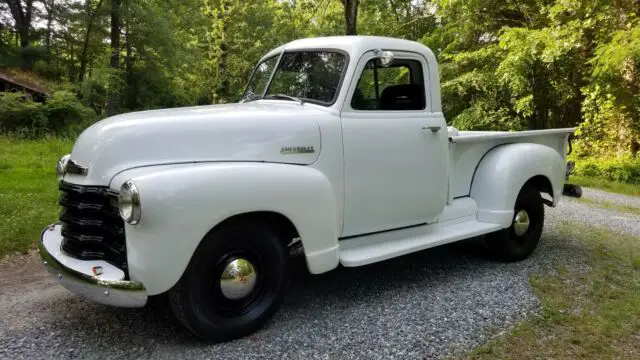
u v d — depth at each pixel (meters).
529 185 5.06
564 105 14.46
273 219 3.35
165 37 25.17
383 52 3.88
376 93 3.96
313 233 3.38
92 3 25.16
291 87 4.13
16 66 25.59
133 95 25.91
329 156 3.60
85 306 3.72
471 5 14.27
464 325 3.50
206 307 3.08
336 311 3.70
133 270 2.80
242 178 3.04
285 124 3.44
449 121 15.97
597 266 4.91
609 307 3.87
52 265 3.10
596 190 10.88
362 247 3.94
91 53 27.20
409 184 4.10
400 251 3.89
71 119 19.08
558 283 4.39
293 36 18.05
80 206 3.02
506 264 4.93
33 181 8.23
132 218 2.72
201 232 2.89
